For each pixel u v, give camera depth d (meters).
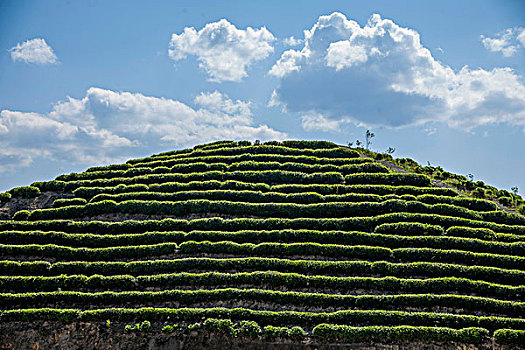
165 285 40.59
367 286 39.16
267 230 47.16
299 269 41.38
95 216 51.00
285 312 36.62
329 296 37.88
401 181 55.00
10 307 39.06
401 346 34.28
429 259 41.88
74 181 57.91
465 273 39.78
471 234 44.28
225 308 37.31
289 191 53.69
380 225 46.28
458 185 57.66
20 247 44.84
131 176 59.44
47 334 36.66
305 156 61.69
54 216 50.66
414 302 37.06
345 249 43.00
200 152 64.50
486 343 33.81
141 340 35.97
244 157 61.31
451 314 35.84
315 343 34.84
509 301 36.59
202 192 53.06
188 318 36.75
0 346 36.28
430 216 46.97
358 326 35.44
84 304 39.03
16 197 55.25
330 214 49.41
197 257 43.88
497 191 56.44
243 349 35.09
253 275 40.41
